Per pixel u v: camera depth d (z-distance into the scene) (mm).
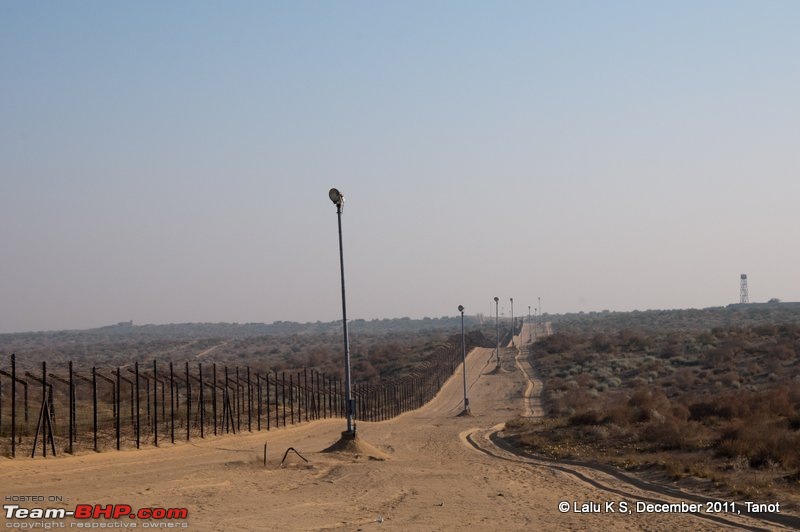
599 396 74250
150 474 24453
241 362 141375
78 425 37031
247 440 40188
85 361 131625
